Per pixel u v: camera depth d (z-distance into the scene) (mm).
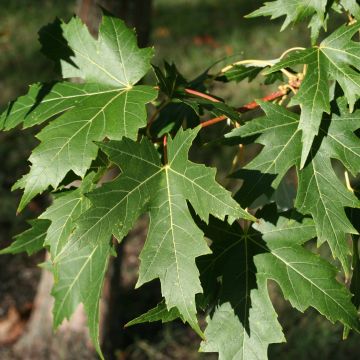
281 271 503
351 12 499
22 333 1409
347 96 490
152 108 1375
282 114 510
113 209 465
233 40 2262
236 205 456
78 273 562
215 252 512
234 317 503
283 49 2152
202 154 1741
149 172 479
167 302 465
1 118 556
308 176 496
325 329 1278
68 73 572
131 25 1034
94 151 491
